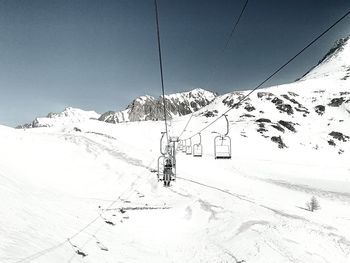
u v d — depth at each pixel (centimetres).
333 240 1995
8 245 1158
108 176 4256
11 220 1465
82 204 2720
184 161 6369
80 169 4450
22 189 2242
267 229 2061
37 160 4184
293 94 18038
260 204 3017
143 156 6000
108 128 12800
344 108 15725
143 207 2856
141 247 2044
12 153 4006
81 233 1828
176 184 3925
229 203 2942
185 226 2566
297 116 15112
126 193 3528
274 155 10162
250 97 17050
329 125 14038
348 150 11600
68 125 13925
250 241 1905
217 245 2019
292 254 1716
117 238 2061
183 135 12044
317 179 6644
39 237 1430
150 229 2489
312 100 17300
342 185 6109
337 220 2792
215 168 6047
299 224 2267
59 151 5119
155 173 4484
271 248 1778
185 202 3058
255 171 6588
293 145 11525
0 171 2503
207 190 3616
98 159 5172
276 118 14438
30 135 6103
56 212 2053
